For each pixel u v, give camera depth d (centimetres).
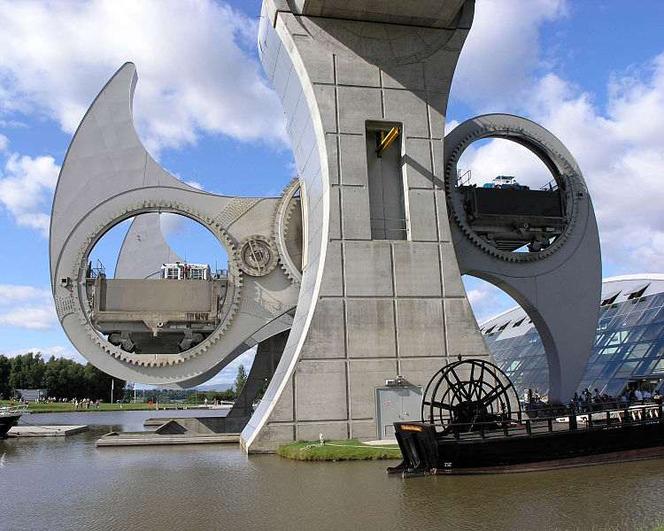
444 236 2511
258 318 3281
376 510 1262
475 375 2395
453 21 2694
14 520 1273
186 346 3294
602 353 3628
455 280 2473
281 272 3331
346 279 2383
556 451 1778
